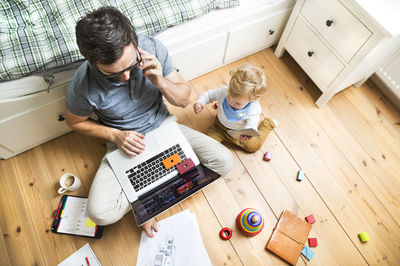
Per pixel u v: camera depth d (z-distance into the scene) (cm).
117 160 119
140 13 121
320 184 151
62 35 112
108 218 115
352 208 147
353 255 137
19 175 144
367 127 167
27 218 136
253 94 118
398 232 143
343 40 134
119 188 119
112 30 79
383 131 166
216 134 151
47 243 131
